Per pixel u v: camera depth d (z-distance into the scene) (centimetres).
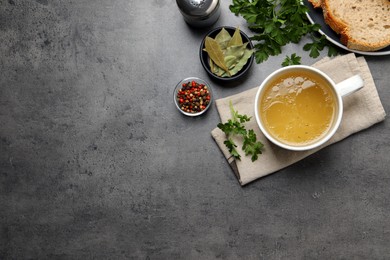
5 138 81
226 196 77
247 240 77
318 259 76
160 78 78
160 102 78
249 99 75
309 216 76
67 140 80
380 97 75
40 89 80
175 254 78
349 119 73
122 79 79
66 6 80
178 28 78
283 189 76
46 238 80
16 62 81
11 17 80
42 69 80
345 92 67
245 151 73
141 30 79
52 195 80
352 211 75
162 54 79
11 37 81
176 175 78
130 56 79
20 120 81
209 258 77
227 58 74
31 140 80
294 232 76
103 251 79
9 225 80
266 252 76
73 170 80
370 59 75
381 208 75
